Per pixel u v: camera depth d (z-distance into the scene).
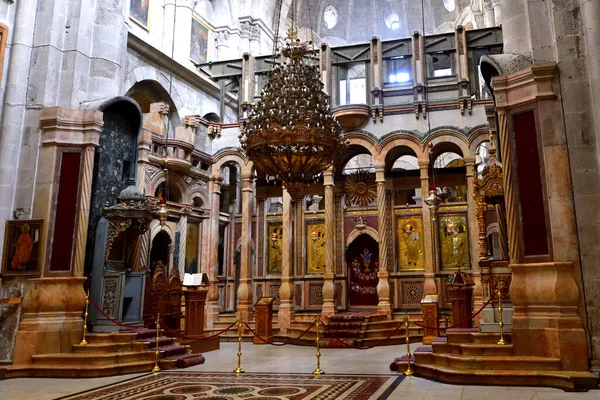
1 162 11.17
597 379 8.05
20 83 11.56
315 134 11.05
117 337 11.21
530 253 9.38
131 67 19.44
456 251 19.17
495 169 11.55
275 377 9.91
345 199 21.67
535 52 9.84
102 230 11.92
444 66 23.52
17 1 11.80
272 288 21.38
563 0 9.59
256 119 11.39
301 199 21.48
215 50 27.22
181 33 23.31
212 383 9.25
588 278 8.79
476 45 19.05
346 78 20.31
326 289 18.11
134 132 13.52
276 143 11.05
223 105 22.70
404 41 19.70
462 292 13.92
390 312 18.06
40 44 11.86
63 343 10.69
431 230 18.38
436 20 34.47
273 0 30.88
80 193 11.41
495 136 13.38
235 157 20.17
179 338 13.72
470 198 17.59
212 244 19.91
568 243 9.01
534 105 9.68
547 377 8.30
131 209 11.91
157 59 20.64
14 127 11.39
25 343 10.39
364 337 16.27
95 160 12.38
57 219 11.25
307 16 35.44
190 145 18.64
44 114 11.50
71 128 11.59
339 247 20.83
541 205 9.38
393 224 20.25
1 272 10.93
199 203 20.28
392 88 19.08
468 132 17.94
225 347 15.88
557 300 8.82
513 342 9.16
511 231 9.61
